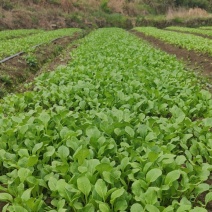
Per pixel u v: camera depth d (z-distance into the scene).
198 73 9.93
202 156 4.32
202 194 3.65
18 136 4.25
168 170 3.46
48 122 4.75
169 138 4.25
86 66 9.31
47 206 3.12
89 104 5.72
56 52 15.92
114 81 7.26
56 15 36.91
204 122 4.63
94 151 3.85
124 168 3.45
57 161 3.67
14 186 3.35
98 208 3.01
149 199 2.89
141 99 5.82
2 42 16.03
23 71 10.49
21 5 35.16
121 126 4.38
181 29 32.56
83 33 29.58
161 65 9.52
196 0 53.88
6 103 6.51
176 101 5.88
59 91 6.59
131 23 43.34
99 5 45.31
